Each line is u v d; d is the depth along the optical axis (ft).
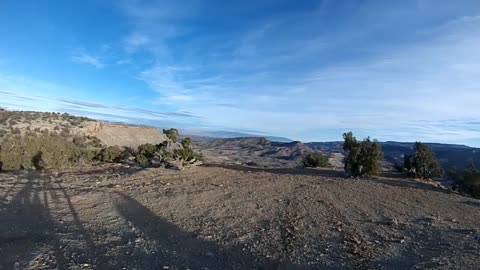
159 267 20.22
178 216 31.91
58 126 141.79
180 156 69.92
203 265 20.68
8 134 112.16
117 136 168.25
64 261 20.71
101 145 131.23
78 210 33.88
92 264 20.39
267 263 21.03
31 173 62.75
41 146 71.26
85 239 25.14
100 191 42.86
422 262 21.04
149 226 28.78
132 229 27.89
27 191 43.50
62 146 75.77
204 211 33.76
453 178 54.13
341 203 37.52
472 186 50.52
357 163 56.54
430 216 32.73
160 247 23.73
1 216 31.27
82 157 77.92
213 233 27.02
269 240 25.32
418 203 38.45
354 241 25.04
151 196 39.88
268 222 30.22
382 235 26.71
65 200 38.09
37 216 31.50
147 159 75.00
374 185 48.70
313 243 24.66
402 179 55.36
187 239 25.58
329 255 22.31
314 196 41.04
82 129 148.87
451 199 41.52
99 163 79.10
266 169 67.56
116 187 45.42
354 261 21.27
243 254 22.56
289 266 20.56
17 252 22.09
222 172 60.59
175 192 41.98
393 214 33.27
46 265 20.07
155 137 186.19
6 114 138.51
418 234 27.07
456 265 20.52
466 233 27.40
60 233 26.48
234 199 38.96
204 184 47.96
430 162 57.62
